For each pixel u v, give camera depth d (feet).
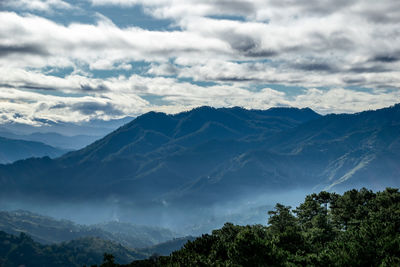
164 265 266.16
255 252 247.91
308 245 292.40
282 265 242.17
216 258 263.90
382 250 239.30
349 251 243.40
